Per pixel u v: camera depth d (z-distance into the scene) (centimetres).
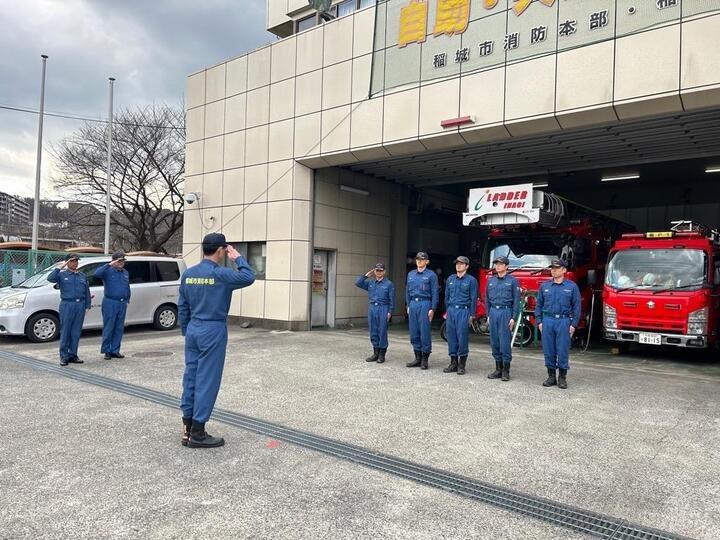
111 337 934
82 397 670
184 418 495
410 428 562
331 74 1338
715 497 404
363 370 875
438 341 1295
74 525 345
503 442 523
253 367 891
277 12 1727
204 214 1645
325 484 417
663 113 910
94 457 464
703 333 980
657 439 538
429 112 1155
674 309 1000
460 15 1115
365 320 1630
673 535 348
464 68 1105
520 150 1259
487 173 1572
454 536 340
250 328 1470
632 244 1098
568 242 1184
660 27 880
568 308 763
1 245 2461
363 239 1617
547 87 995
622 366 984
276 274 1448
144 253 1420
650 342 1029
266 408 632
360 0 1493
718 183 1852
